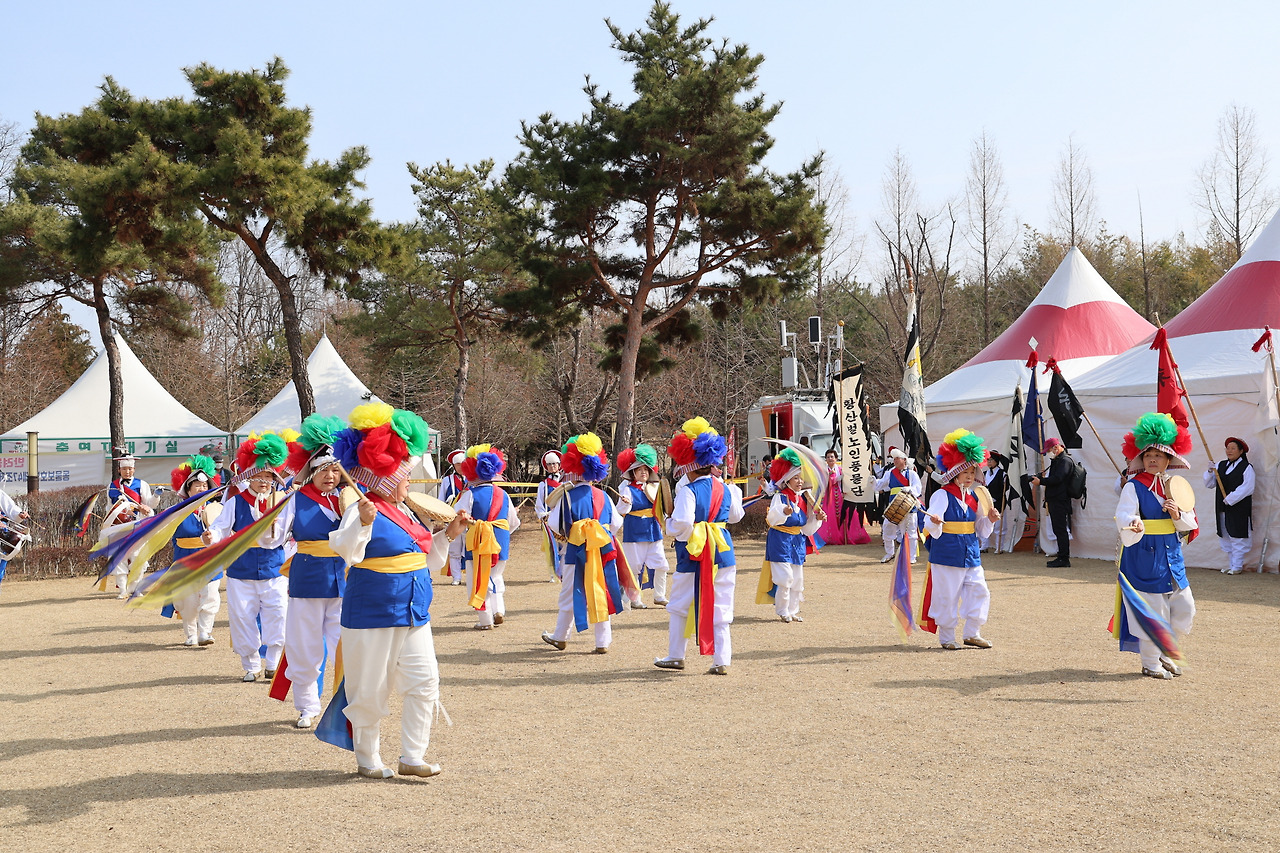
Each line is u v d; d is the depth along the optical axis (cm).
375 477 509
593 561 863
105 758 549
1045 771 493
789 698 675
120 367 2461
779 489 1023
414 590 509
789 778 492
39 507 1908
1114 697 655
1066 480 1426
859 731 581
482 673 781
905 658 812
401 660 507
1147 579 723
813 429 2247
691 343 2525
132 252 2291
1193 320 1555
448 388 4003
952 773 494
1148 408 1461
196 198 1791
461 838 416
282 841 416
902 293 3538
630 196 2080
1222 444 1366
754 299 2256
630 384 2203
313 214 1920
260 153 1819
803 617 1051
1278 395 1303
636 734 586
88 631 1041
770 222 2038
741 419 3750
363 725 507
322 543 618
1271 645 825
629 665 812
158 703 693
